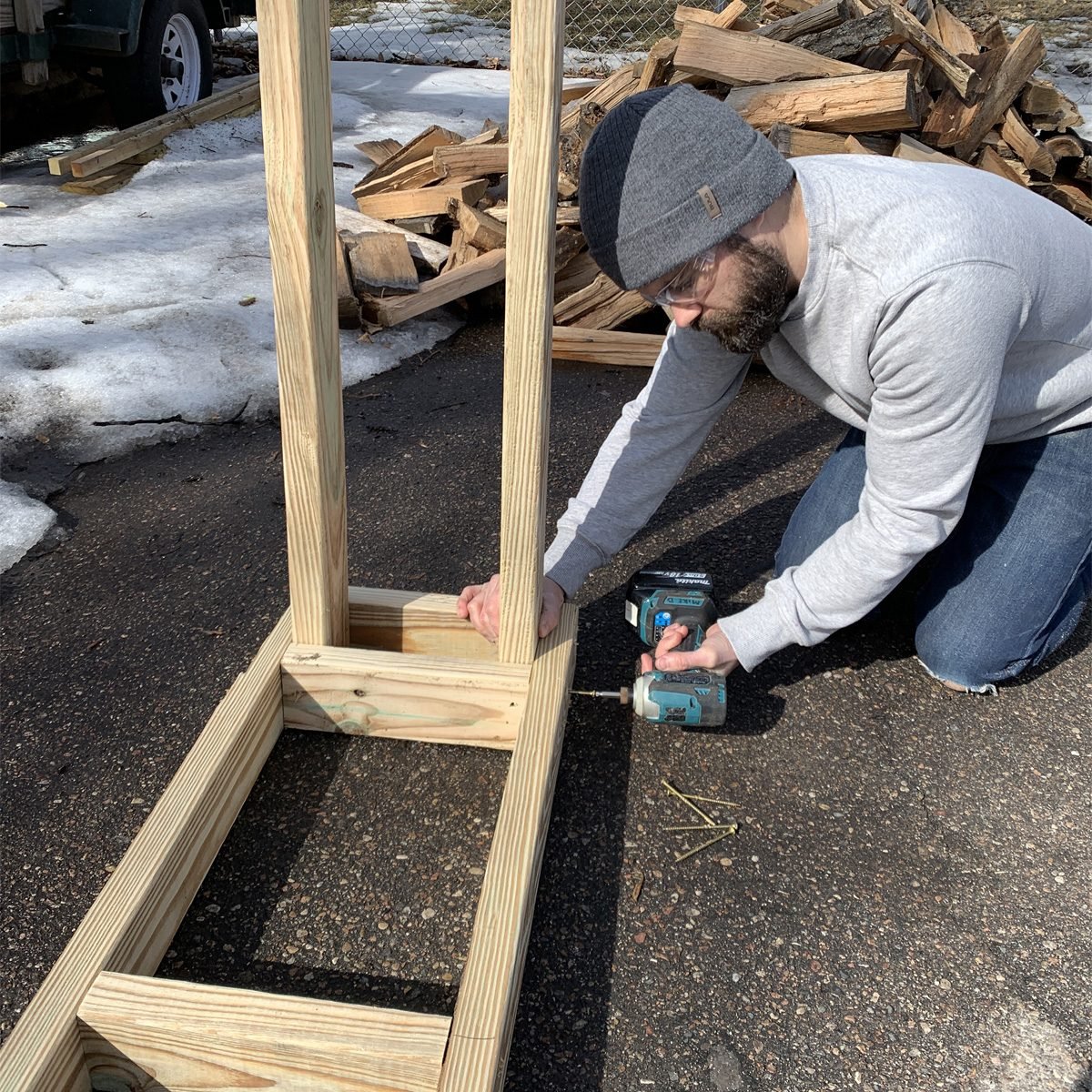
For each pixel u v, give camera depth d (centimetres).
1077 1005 151
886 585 170
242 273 403
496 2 1173
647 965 154
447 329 396
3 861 167
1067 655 229
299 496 171
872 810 184
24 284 375
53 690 205
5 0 483
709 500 287
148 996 121
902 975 154
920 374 150
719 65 355
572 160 364
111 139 517
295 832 174
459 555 257
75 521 264
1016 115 394
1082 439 188
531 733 167
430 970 152
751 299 146
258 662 185
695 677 182
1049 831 181
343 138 597
